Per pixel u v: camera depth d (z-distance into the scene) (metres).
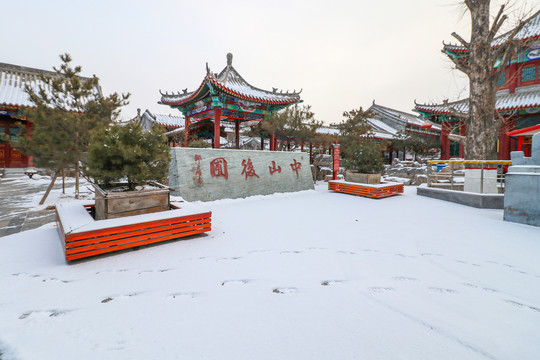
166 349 2.01
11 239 4.86
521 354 1.96
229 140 37.00
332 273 3.46
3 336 2.17
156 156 5.30
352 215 7.28
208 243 4.73
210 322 2.36
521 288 3.10
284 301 2.73
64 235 3.84
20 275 3.37
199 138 24.59
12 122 22.03
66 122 8.50
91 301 2.74
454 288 3.08
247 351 1.98
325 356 1.93
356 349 2.01
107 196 4.65
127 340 2.12
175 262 3.83
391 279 3.30
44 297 2.82
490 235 5.36
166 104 18.22
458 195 9.33
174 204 5.61
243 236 5.18
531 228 5.93
